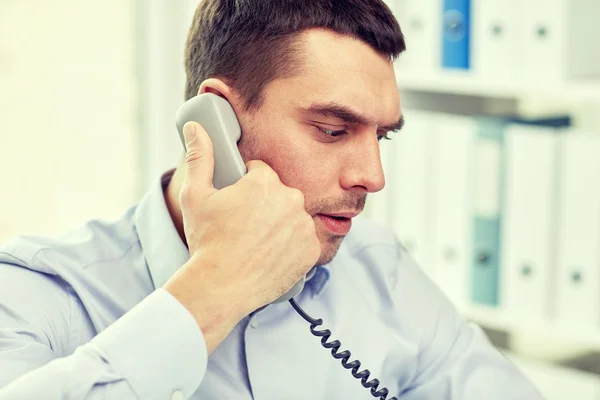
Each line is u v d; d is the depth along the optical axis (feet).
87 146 8.97
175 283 3.01
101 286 3.70
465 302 6.89
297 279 3.20
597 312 6.32
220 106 3.39
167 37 8.14
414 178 6.99
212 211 3.09
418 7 7.06
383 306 4.53
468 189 6.76
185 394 3.01
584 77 6.68
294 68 3.36
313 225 3.20
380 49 3.45
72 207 9.24
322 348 4.03
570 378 6.89
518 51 6.68
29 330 3.39
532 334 7.64
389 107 3.48
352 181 3.44
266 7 3.44
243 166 3.28
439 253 6.97
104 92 8.74
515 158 6.53
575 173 6.31
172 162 8.32
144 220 3.90
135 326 2.93
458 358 4.51
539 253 6.52
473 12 6.86
